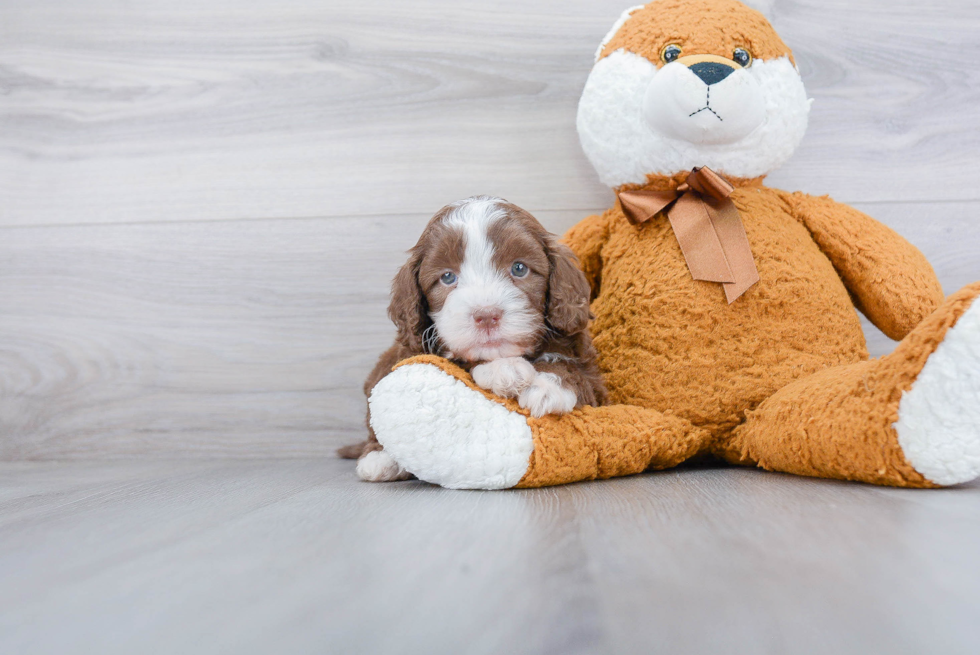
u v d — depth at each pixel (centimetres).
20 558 90
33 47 228
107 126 227
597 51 197
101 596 74
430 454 133
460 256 145
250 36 224
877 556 79
